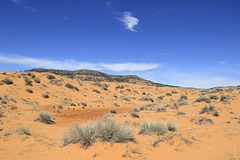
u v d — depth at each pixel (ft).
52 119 55.42
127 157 17.26
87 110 80.12
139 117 50.88
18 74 115.44
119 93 157.99
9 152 20.10
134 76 426.10
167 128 31.42
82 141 21.15
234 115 50.88
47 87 111.86
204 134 26.40
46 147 22.34
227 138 23.26
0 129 31.14
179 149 19.79
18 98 79.30
